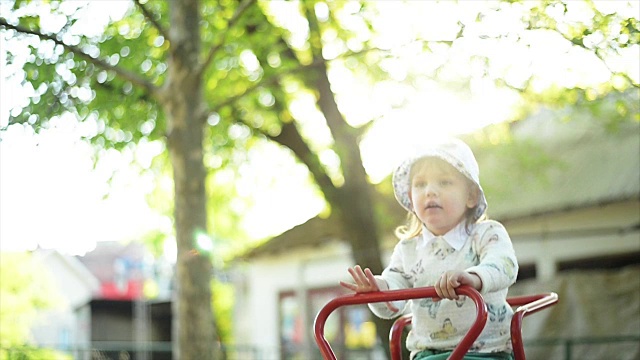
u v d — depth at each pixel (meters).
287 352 17.41
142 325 21.95
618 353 12.79
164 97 9.47
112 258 31.67
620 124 13.34
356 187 12.45
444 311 4.38
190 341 9.45
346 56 9.48
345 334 20.02
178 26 9.48
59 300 15.84
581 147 15.85
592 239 15.09
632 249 14.58
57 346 14.06
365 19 9.91
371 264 12.38
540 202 15.05
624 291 13.15
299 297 21.39
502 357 4.31
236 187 15.05
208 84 12.20
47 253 17.80
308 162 12.79
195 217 9.45
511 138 14.00
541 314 13.43
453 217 4.42
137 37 11.48
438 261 4.46
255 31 11.63
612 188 14.38
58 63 9.15
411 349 4.54
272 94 12.20
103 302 21.53
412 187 4.54
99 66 9.13
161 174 13.77
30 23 9.17
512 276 4.12
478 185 4.44
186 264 9.47
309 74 11.61
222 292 31.36
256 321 23.20
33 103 8.99
